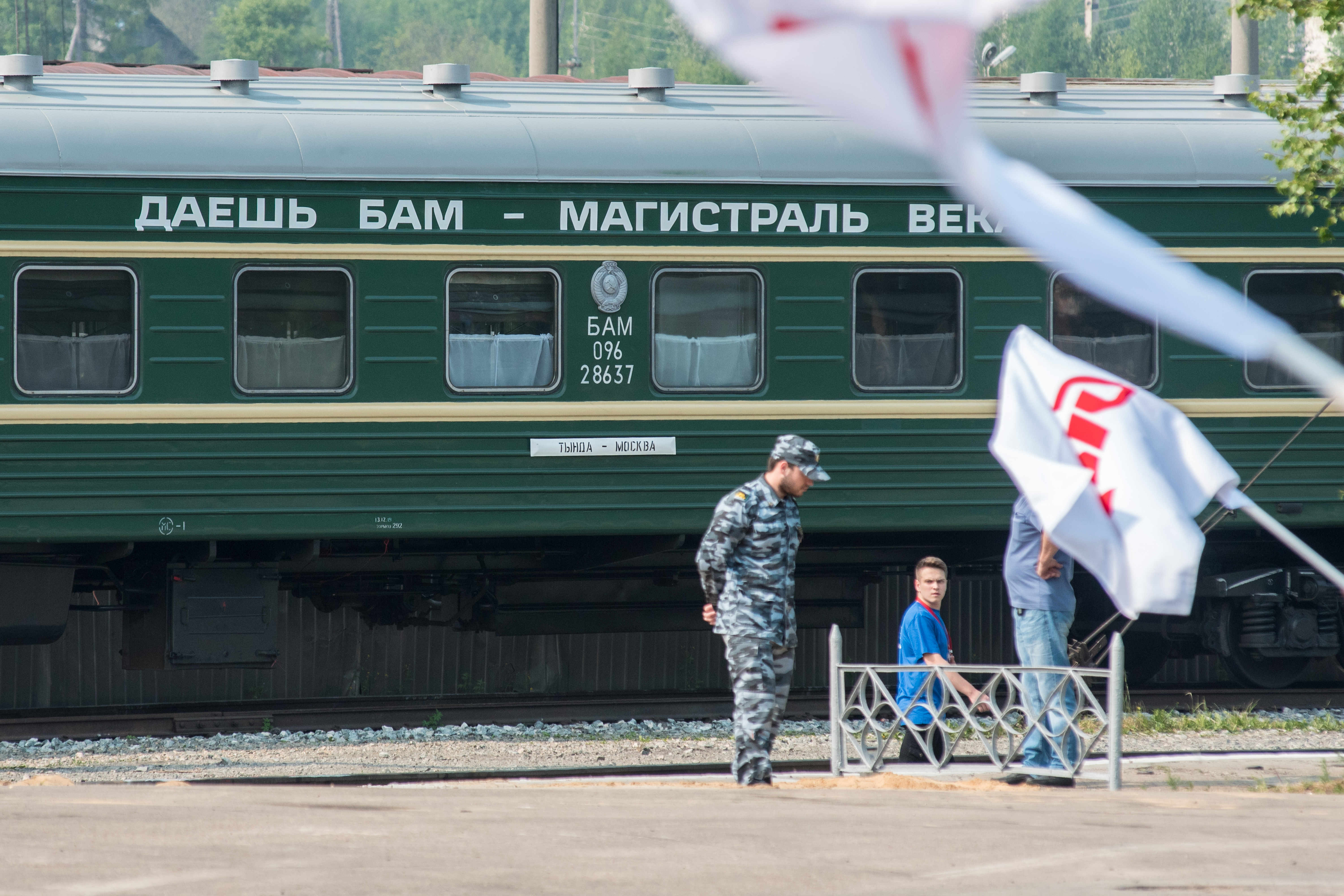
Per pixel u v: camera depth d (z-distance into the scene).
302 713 31.88
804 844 10.88
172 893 8.30
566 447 31.47
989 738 26.34
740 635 19.86
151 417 29.86
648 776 25.50
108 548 31.16
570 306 31.55
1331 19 26.86
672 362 32.00
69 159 29.55
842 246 32.50
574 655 40.00
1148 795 16.53
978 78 39.09
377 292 30.80
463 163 31.17
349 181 30.69
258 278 30.41
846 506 32.47
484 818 12.33
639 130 32.19
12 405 29.30
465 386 31.23
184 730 30.98
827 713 33.56
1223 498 15.62
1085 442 15.34
